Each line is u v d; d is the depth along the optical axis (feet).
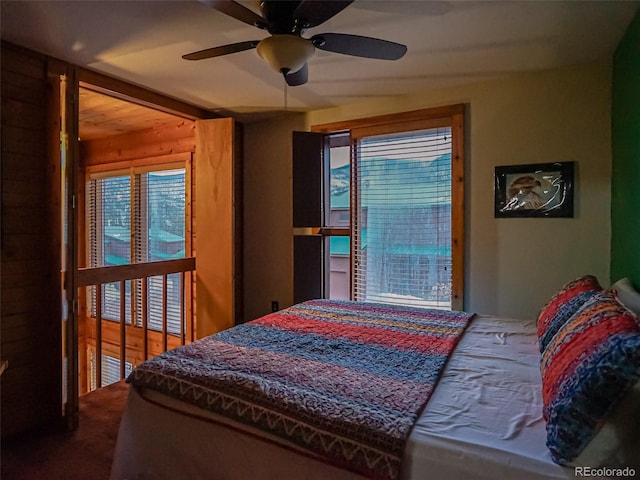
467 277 10.17
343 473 3.80
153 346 15.02
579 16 6.68
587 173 8.82
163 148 14.55
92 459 6.79
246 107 11.90
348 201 12.35
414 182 11.00
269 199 13.17
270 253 13.23
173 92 10.50
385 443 3.67
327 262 12.55
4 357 7.52
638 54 6.40
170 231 14.64
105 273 9.45
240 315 13.61
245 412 4.40
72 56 8.13
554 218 9.17
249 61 8.45
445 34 7.32
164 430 5.00
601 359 3.39
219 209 11.82
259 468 4.27
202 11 6.41
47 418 8.07
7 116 7.52
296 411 4.17
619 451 3.14
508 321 7.82
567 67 8.94
